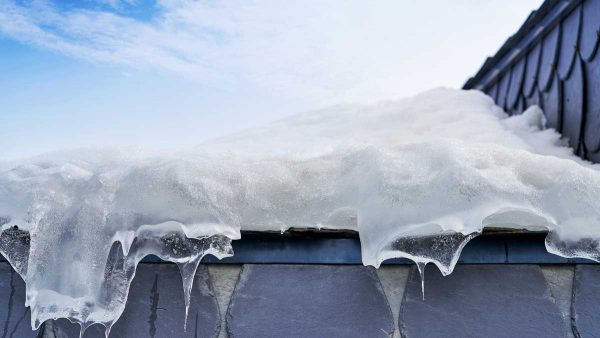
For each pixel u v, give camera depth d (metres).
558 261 1.57
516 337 1.52
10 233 1.68
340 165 1.60
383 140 3.06
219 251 1.52
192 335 1.60
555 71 3.21
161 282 1.65
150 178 1.52
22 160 1.96
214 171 1.54
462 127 3.14
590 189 1.39
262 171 1.57
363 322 1.56
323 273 1.61
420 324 1.54
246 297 1.60
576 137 2.92
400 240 1.42
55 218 1.57
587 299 1.54
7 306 1.74
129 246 1.50
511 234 1.52
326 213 1.54
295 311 1.58
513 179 1.41
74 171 1.69
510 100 3.98
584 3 2.91
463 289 1.56
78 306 1.51
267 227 1.57
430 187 1.39
